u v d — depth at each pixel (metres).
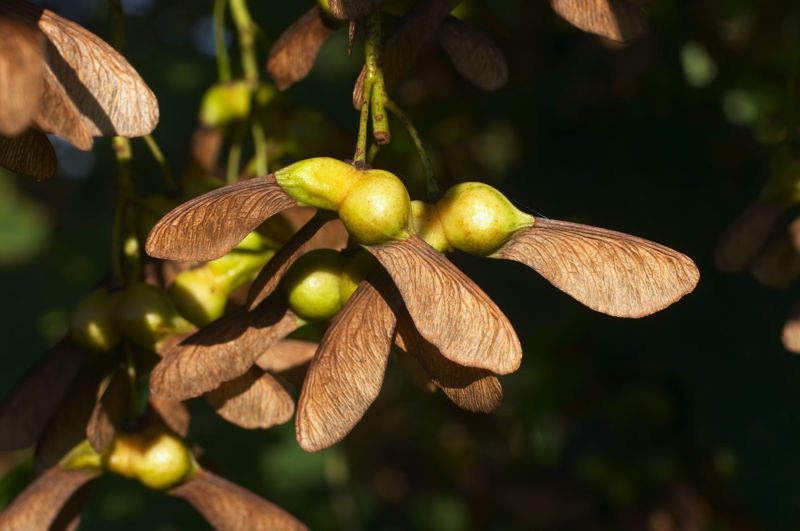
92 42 0.22
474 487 0.51
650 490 0.43
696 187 0.41
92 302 0.27
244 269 0.27
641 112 0.41
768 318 0.39
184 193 0.29
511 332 0.22
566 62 0.42
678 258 0.23
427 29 0.25
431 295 0.22
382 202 0.23
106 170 0.64
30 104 0.20
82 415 0.27
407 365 0.25
